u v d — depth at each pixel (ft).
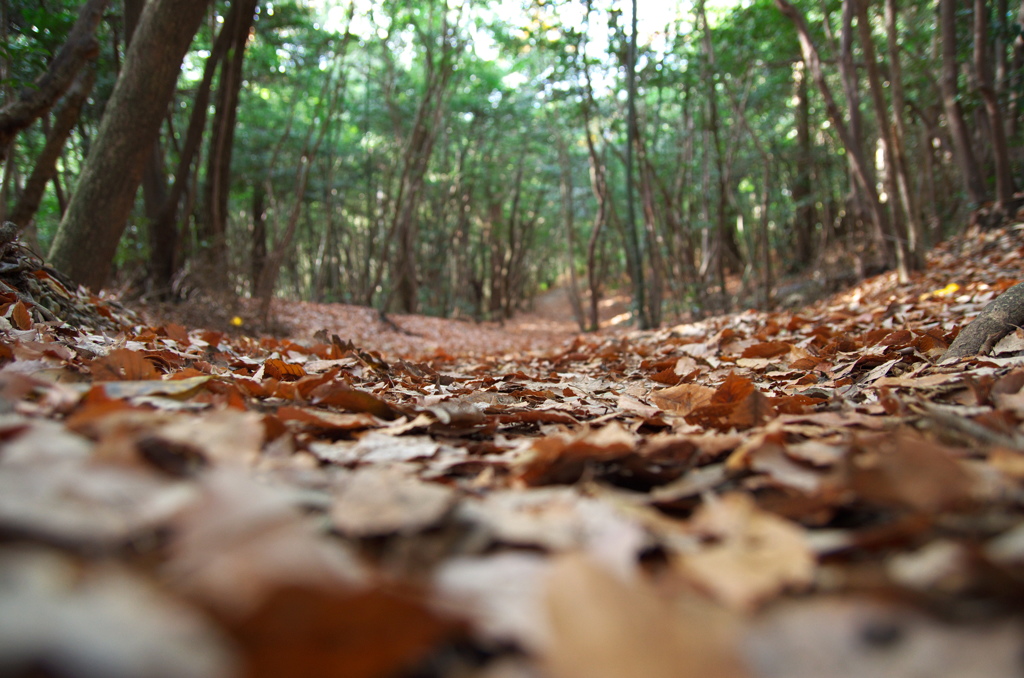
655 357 17.24
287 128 51.72
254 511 2.31
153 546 2.52
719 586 2.36
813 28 46.39
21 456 2.97
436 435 5.99
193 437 3.80
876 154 55.42
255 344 14.85
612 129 54.80
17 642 1.47
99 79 37.55
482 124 82.99
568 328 86.89
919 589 2.28
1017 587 2.19
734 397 7.00
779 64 45.85
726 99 58.03
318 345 13.70
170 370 8.94
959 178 48.14
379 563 2.70
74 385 5.24
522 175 99.66
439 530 2.91
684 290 50.57
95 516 2.43
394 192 91.25
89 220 20.31
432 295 89.81
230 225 83.56
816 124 64.18
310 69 57.16
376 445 4.93
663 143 70.44
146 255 32.40
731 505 3.07
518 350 36.65
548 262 151.12
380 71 76.38
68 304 12.91
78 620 1.61
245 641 1.74
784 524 2.78
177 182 33.91
